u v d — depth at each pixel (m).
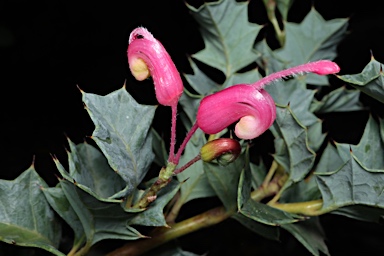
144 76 0.17
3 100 0.50
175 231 0.19
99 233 0.18
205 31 0.23
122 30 0.55
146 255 0.20
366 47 0.49
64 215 0.18
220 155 0.17
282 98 0.21
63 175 0.17
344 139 0.40
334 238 0.36
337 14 0.51
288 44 0.24
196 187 0.20
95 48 0.54
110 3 0.55
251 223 0.20
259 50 0.23
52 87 0.52
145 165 0.18
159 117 0.38
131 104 0.18
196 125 0.17
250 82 0.21
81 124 0.48
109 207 0.17
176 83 0.17
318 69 0.17
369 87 0.18
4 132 0.45
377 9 0.51
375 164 0.19
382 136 0.19
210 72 0.39
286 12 0.24
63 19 0.54
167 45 0.52
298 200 0.21
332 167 0.21
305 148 0.19
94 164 0.19
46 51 0.53
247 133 0.17
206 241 0.30
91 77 0.52
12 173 0.41
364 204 0.18
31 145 0.44
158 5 0.54
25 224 0.18
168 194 0.18
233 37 0.23
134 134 0.18
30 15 0.54
